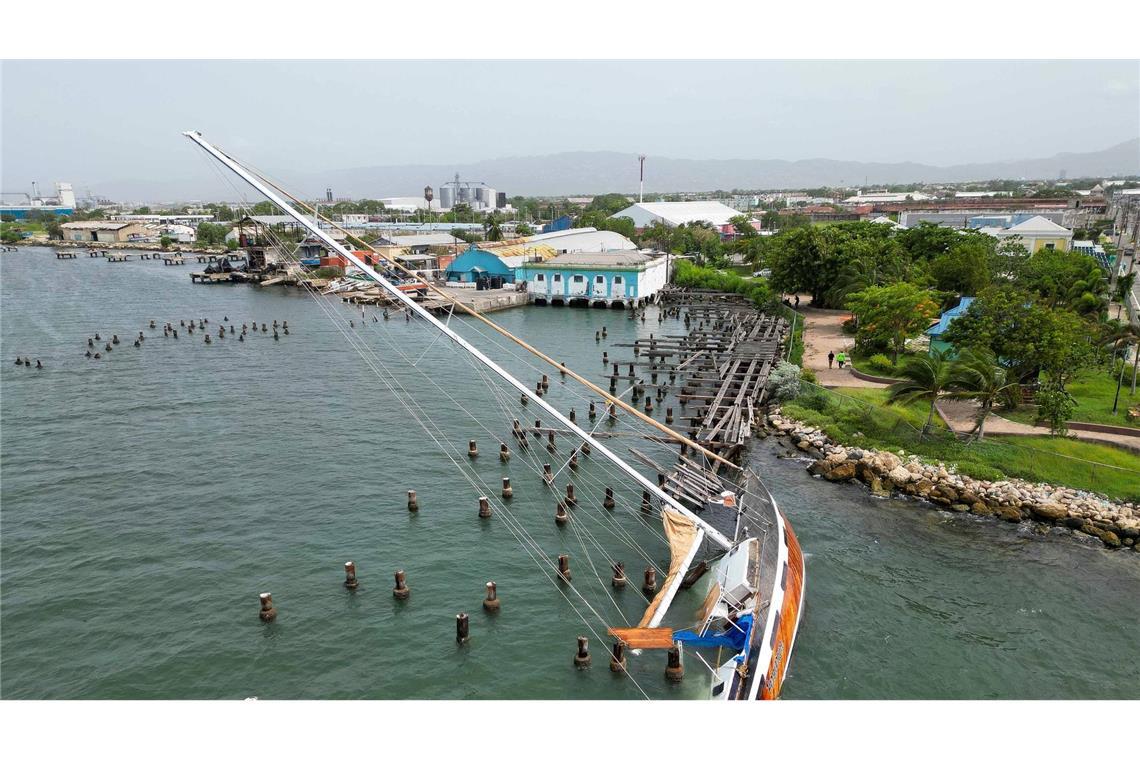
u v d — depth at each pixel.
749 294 131.62
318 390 73.81
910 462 49.53
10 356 88.31
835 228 121.62
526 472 52.53
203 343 97.19
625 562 40.44
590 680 31.16
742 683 28.55
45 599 36.59
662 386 72.44
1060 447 49.47
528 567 39.78
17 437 59.56
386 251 156.88
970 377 49.09
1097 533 42.03
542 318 119.00
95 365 84.50
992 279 92.88
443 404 68.94
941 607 35.97
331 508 46.56
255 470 52.69
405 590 36.62
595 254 142.12
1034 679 30.95
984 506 45.03
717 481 47.56
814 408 62.38
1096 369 61.97
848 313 109.44
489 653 32.72
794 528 43.47
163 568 39.44
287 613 35.41
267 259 164.38
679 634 31.52
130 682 30.69
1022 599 36.59
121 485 50.09
